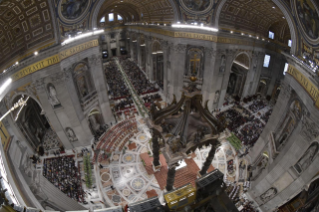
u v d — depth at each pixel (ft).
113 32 158.81
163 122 48.34
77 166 69.05
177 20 85.05
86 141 77.30
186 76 95.76
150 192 60.75
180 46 89.20
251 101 106.01
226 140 79.66
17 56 49.26
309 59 40.47
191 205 21.70
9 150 35.55
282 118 54.19
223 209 21.95
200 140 44.11
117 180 64.59
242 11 76.33
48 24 54.13
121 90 117.39
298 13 40.34
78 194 57.26
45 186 42.01
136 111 98.27
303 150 41.27
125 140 80.69
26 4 44.70
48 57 57.31
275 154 52.03
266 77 102.83
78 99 71.05
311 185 37.11
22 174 34.86
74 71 68.80
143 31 123.65
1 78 43.24
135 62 163.43
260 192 52.90
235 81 110.32
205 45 84.38
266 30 91.81
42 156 72.08
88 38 69.41
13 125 57.36
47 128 88.79
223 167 68.90
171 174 47.39
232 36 81.71
